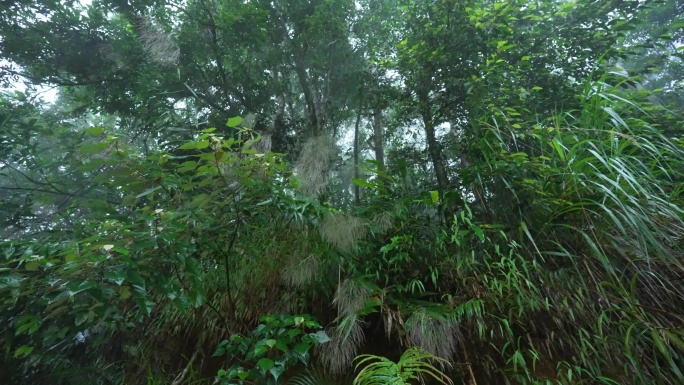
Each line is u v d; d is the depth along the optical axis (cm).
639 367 189
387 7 607
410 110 480
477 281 255
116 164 211
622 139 275
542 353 222
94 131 201
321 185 350
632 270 235
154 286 204
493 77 383
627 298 209
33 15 552
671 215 233
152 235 208
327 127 579
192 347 303
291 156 496
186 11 549
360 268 299
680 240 229
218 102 557
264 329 231
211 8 562
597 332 212
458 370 224
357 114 662
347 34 614
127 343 314
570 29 437
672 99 490
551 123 357
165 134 470
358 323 256
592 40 430
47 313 237
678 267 222
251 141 237
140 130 536
